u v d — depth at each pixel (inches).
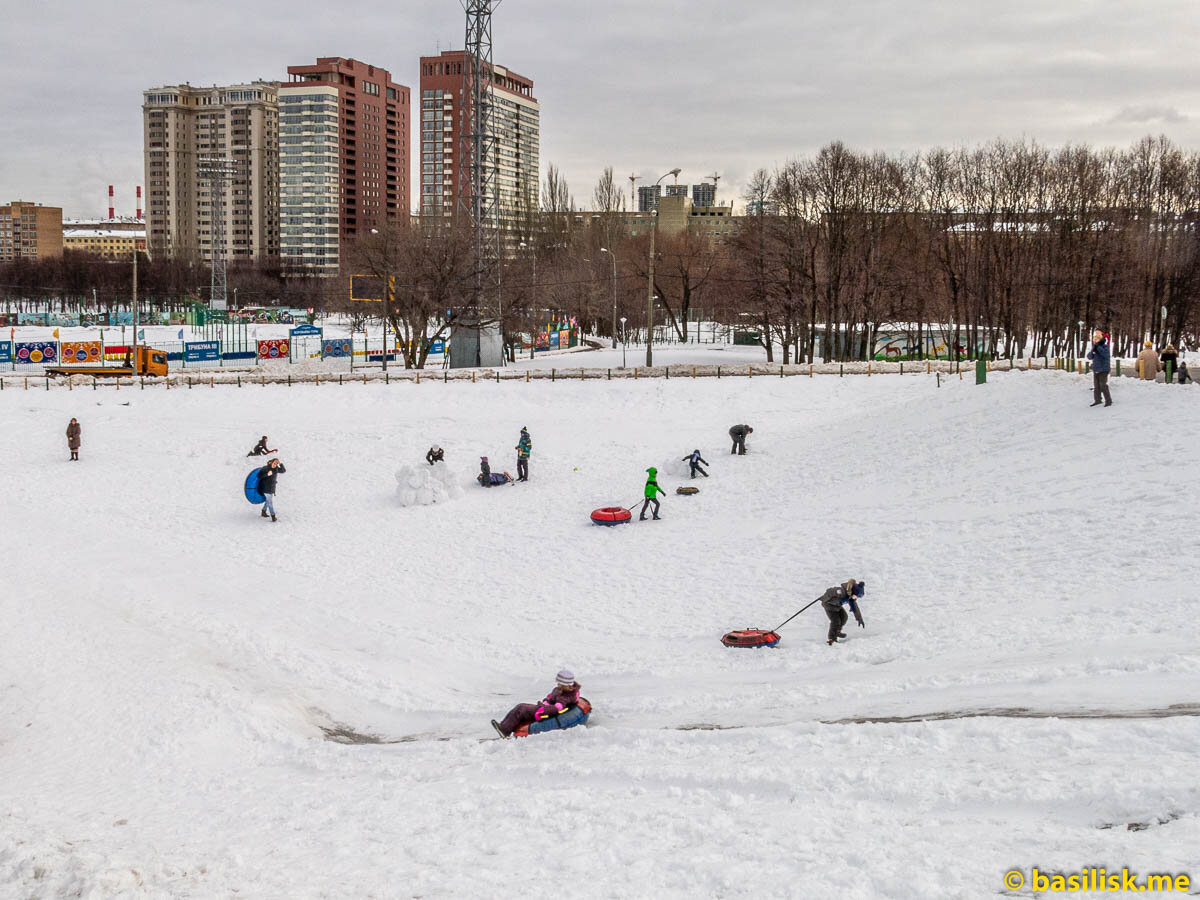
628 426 1760.6
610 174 5241.1
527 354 3531.0
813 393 1895.9
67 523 1259.2
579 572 971.9
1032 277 2743.6
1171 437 981.8
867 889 270.1
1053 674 475.8
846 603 751.1
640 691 616.1
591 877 305.7
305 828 399.5
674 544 1037.8
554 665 716.7
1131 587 631.2
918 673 544.4
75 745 581.9
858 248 2800.2
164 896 325.1
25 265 7544.3
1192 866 250.8
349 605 903.7
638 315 4372.5
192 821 429.1
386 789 450.0
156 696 652.7
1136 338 2844.5
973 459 1119.6
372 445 1681.8
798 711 500.7
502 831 362.9
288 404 1983.3
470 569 1014.4
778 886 279.6
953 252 2977.4
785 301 2714.1
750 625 756.6
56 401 2014.0
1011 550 795.4
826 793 355.3
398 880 322.3
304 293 7637.8
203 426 1841.8
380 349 3900.1
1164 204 2677.2
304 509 1341.0
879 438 1355.8
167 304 7416.3
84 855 364.8
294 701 652.1
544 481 1428.4
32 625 832.9
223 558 1092.5
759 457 1425.9
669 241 4997.5
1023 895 251.6
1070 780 321.7
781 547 965.8
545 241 5088.6
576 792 396.8
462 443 1676.9
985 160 2812.5
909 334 2891.2
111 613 870.4
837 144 2792.8
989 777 340.5
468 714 616.1
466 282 2662.4
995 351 2618.1
